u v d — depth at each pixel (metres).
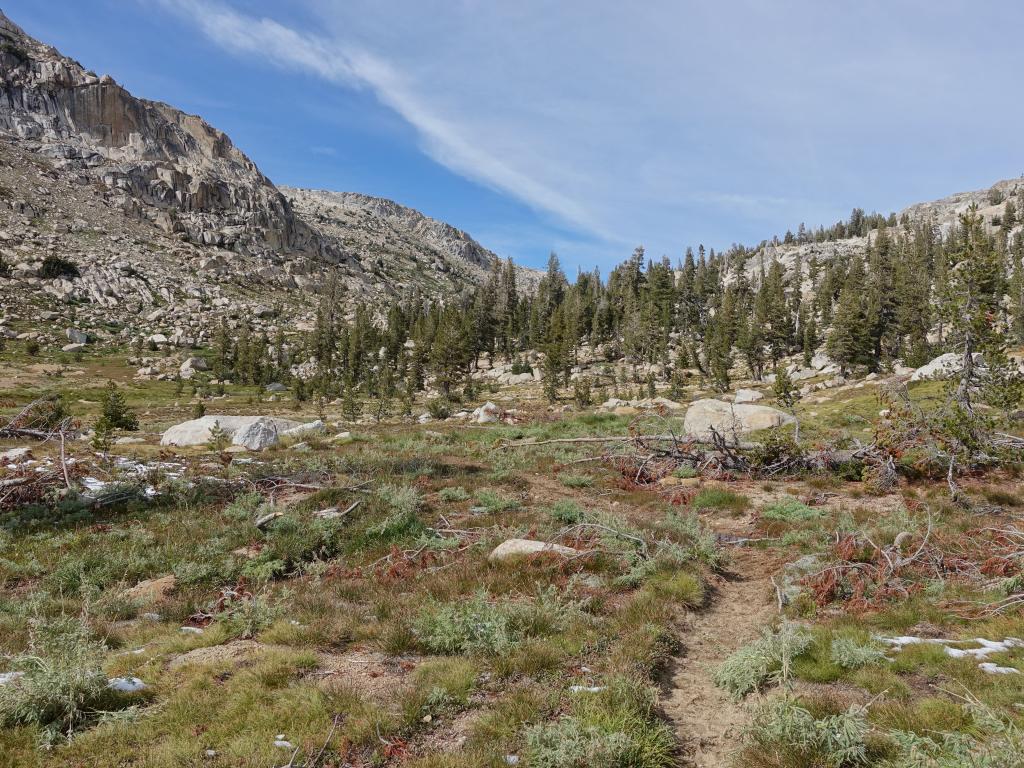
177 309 146.62
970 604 8.15
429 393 103.00
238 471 18.59
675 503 15.94
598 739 4.87
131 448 23.64
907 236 189.38
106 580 10.06
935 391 34.75
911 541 10.62
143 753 4.95
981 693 5.62
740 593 9.74
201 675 6.32
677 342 130.50
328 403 92.56
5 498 14.20
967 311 20.67
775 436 19.56
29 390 72.69
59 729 5.30
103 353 112.38
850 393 49.00
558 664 6.66
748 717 5.92
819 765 4.83
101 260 153.62
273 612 8.35
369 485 16.67
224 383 103.88
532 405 78.12
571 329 120.75
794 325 129.12
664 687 6.59
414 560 11.04
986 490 15.30
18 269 133.50
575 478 18.19
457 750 5.13
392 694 6.00
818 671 6.50
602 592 9.17
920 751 4.66
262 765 4.75
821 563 10.10
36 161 192.38
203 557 11.26
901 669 6.41
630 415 35.50
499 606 8.27
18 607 8.53
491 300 154.62
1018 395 19.66
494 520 13.36
